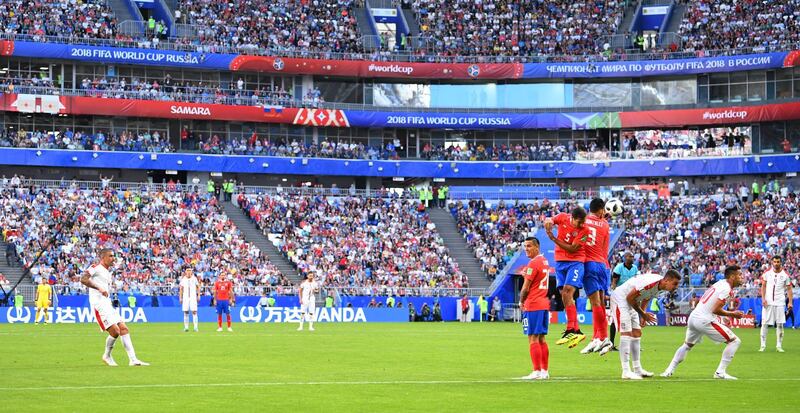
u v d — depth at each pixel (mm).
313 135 154250
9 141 134500
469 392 33000
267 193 139375
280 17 155375
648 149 154000
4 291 99875
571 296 38406
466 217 138500
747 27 152375
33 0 141750
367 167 150000
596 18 161500
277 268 122438
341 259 124438
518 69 153875
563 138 158000
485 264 129250
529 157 153750
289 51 150625
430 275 124562
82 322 94625
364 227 133750
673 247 131000
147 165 140125
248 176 150125
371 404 29750
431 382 36500
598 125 152750
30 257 111375
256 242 126875
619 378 38344
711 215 135750
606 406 29453
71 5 143875
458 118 153500
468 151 154000
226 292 79625
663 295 106438
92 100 138625
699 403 30281
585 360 48312
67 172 140750
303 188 143750
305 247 126750
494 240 134000
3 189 122188
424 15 163125
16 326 85188
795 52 145000
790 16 150625
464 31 160750
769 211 133375
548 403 30141
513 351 56188
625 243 131375
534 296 37375
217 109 144625
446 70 153625
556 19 161750
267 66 148000
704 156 149500
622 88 155875
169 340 64750
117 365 44125
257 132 151625
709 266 124875
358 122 150875
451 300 116438
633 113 152000
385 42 160500
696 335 38375
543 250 127250
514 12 162375
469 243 134125
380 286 118688
